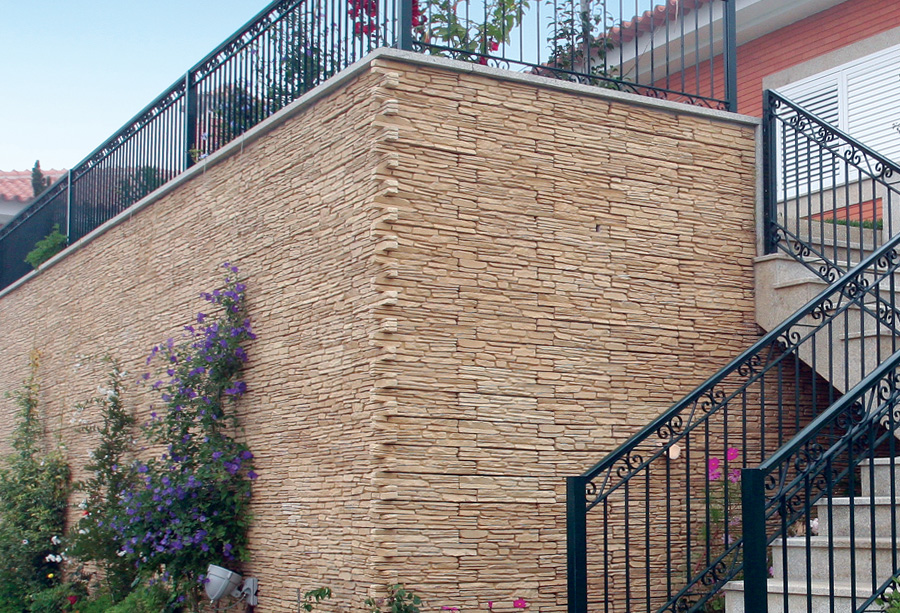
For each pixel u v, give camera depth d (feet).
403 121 18.94
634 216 21.12
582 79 22.63
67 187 38.50
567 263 20.18
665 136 21.79
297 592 20.45
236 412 23.40
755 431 21.74
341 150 20.25
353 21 21.40
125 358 29.99
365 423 18.56
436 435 18.44
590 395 20.06
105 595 27.84
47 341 36.91
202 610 23.59
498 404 19.08
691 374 21.30
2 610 30.94
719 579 18.15
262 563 21.85
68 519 32.81
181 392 24.18
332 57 22.07
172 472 23.66
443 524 18.25
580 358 20.06
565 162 20.47
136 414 28.78
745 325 22.17
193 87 28.76
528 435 19.29
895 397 14.55
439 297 18.83
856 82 34.22
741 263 22.35
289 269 21.89
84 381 32.91
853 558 13.69
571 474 19.60
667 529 17.80
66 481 33.27
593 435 19.95
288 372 21.53
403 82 19.10
